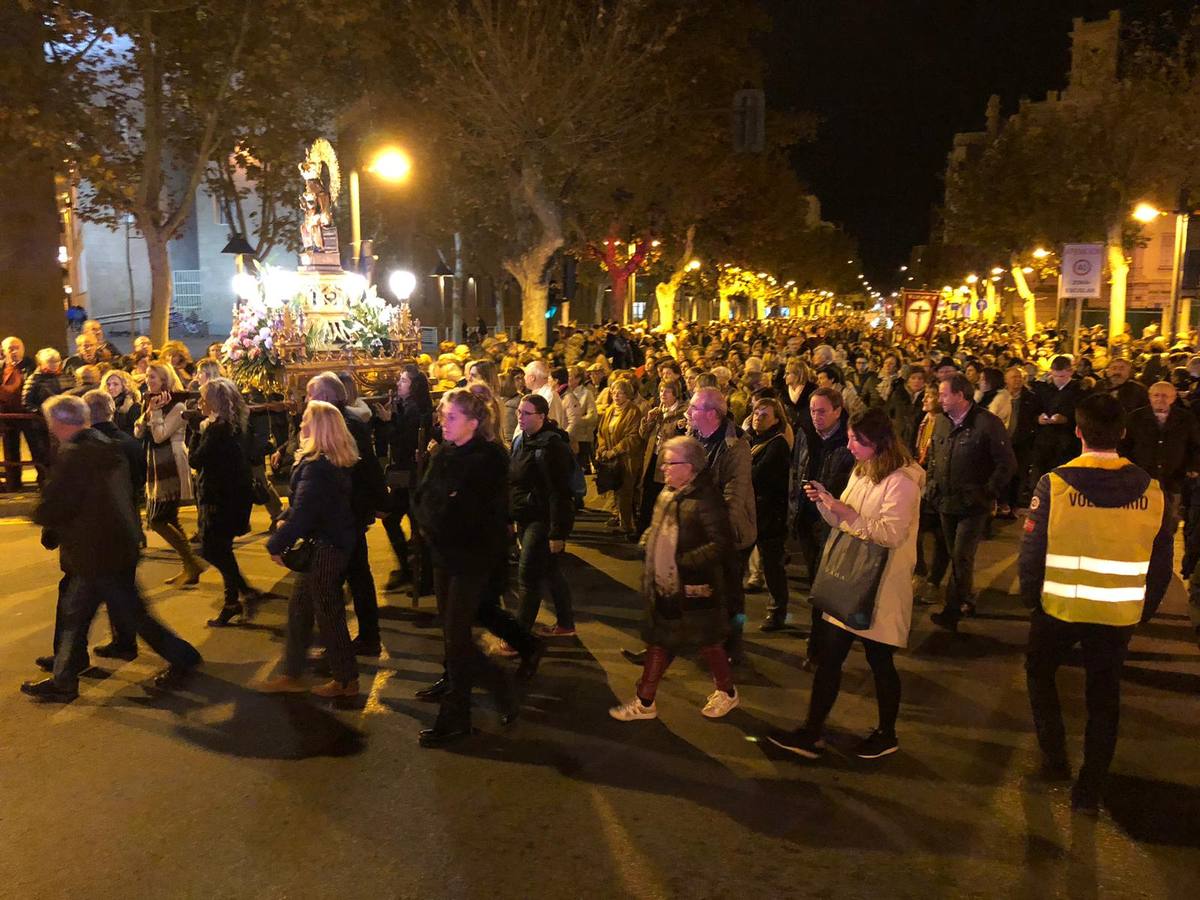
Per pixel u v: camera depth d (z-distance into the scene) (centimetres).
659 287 3959
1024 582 463
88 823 434
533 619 652
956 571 720
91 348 1237
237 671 623
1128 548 437
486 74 1919
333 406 573
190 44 1731
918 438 955
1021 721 558
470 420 513
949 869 403
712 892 385
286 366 1130
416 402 804
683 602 524
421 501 520
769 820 442
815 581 502
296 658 577
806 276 7119
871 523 480
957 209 4362
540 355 1448
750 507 607
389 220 3391
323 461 556
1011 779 484
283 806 450
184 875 394
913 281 8650
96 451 554
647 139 2189
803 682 619
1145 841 426
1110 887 390
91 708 562
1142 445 816
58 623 577
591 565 909
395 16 2002
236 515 702
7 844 416
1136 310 4841
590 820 440
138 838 421
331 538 558
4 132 1526
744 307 7394
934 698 593
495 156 1997
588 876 395
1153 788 475
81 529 551
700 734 536
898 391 1185
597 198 2264
